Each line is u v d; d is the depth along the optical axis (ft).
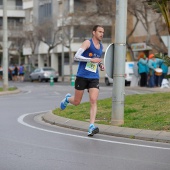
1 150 41.52
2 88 147.23
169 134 46.93
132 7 175.01
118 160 37.29
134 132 49.14
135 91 123.44
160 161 36.94
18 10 391.24
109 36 269.23
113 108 53.98
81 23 228.84
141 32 226.79
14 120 63.10
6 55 134.31
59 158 38.06
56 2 299.58
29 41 318.65
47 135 49.96
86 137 48.75
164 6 62.59
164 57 66.18
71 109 68.85
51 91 134.41
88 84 49.49
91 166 35.19
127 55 230.07
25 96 113.29
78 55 47.88
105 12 187.62
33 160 37.32
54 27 280.31
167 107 62.44
